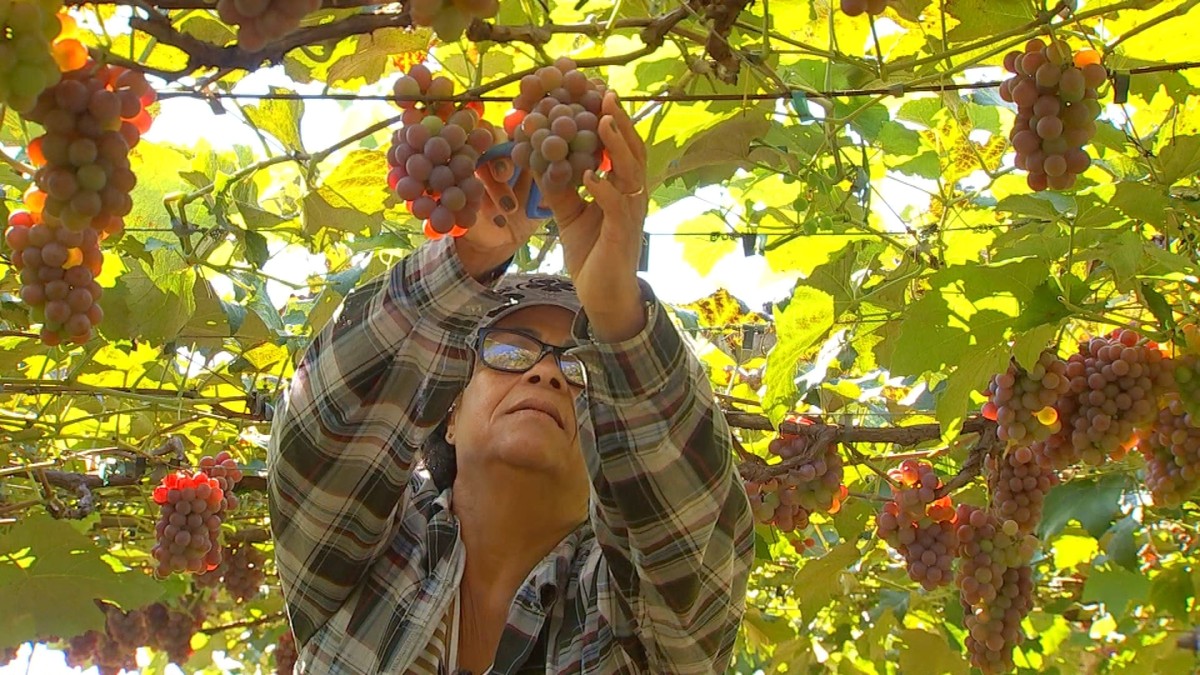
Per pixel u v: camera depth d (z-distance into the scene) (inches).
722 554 80.6
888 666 204.2
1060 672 203.5
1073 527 167.9
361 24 56.2
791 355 111.3
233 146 119.5
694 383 75.2
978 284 96.5
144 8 54.1
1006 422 103.3
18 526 127.3
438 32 52.4
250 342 133.6
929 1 84.7
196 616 198.2
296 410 82.4
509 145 62.1
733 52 78.8
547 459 84.4
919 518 121.6
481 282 76.5
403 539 88.8
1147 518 160.6
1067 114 76.4
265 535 168.1
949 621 179.2
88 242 64.6
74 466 160.6
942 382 122.6
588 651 83.4
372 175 101.8
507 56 98.2
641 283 70.4
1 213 101.1
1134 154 108.0
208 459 135.1
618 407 72.4
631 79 104.0
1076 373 103.0
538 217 66.2
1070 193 103.7
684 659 83.0
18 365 135.0
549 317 90.3
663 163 103.4
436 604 84.5
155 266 112.9
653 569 78.3
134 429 152.8
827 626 216.1
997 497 118.9
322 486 82.3
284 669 197.0
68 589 130.0
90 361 137.4
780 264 124.6
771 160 113.3
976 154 117.3
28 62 49.0
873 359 126.1
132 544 178.9
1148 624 193.9
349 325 81.5
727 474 77.4
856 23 103.7
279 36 50.5
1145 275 103.9
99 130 54.8
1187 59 98.0
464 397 89.6
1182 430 103.1
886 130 118.9
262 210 110.8
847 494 130.9
